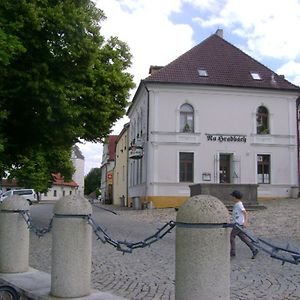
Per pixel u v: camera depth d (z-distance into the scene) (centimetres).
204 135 3634
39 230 766
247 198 2811
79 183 11731
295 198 3662
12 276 754
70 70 1373
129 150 4512
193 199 440
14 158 1819
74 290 611
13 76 1288
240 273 941
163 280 859
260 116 3747
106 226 2067
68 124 1513
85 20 1330
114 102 1856
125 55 1936
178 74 3694
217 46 4025
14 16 1202
